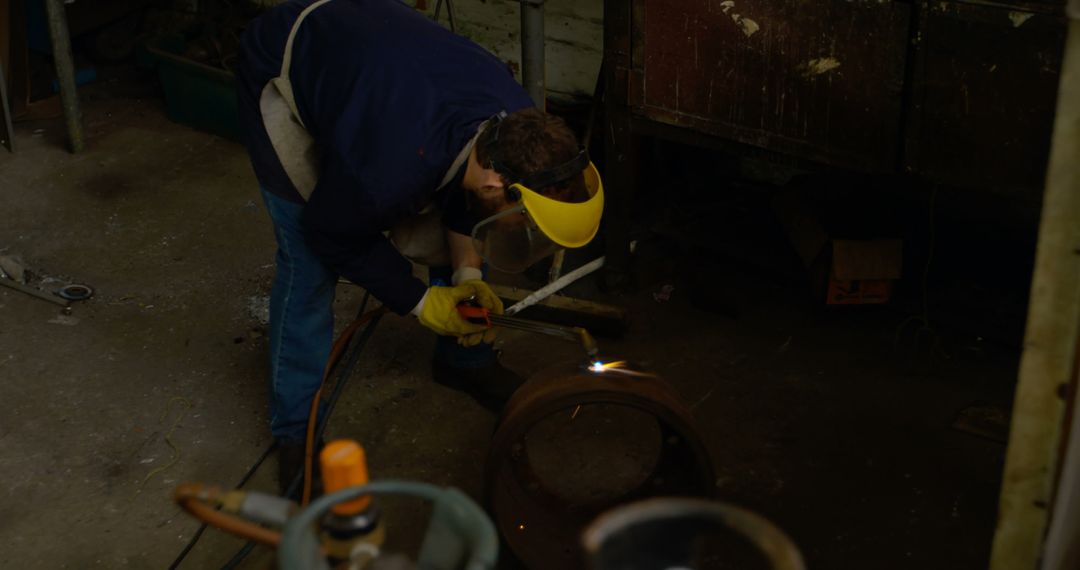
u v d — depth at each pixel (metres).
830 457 2.99
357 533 1.10
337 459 1.09
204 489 1.29
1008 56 2.69
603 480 2.95
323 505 1.02
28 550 2.76
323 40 2.41
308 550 0.98
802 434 3.08
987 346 3.39
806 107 3.08
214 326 3.63
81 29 5.32
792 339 3.48
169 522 2.84
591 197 2.28
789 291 3.70
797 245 3.53
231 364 3.45
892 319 3.54
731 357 3.41
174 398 3.29
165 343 3.54
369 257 2.51
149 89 5.26
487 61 2.43
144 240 4.11
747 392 3.26
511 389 3.17
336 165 2.31
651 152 4.11
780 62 3.07
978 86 2.76
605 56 3.41
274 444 3.10
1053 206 1.62
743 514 0.87
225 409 3.25
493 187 2.24
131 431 3.17
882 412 3.15
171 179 4.51
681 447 2.47
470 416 3.20
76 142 4.66
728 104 3.22
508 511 2.52
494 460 2.32
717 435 3.09
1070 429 1.73
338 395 2.91
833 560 2.67
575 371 2.37
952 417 3.12
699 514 0.88
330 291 2.78
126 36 5.48
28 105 4.94
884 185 3.33
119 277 3.88
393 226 2.71
